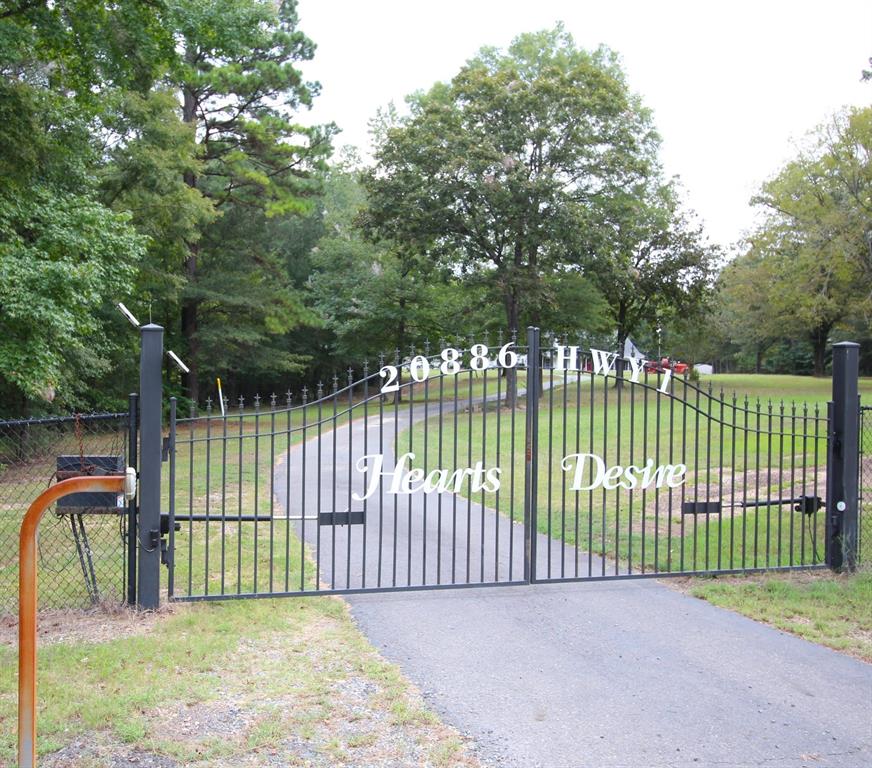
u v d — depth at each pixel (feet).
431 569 24.93
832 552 24.39
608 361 23.40
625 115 91.56
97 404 84.02
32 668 10.31
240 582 22.35
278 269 113.29
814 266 107.24
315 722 14.01
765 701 15.19
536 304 88.89
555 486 40.52
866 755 13.12
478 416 75.56
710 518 32.12
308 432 77.20
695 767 12.64
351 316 122.31
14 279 43.11
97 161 67.82
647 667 16.81
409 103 120.78
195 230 85.81
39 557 26.32
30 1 44.88
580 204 89.61
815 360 171.94
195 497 38.55
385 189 91.30
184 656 16.87
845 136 104.73
